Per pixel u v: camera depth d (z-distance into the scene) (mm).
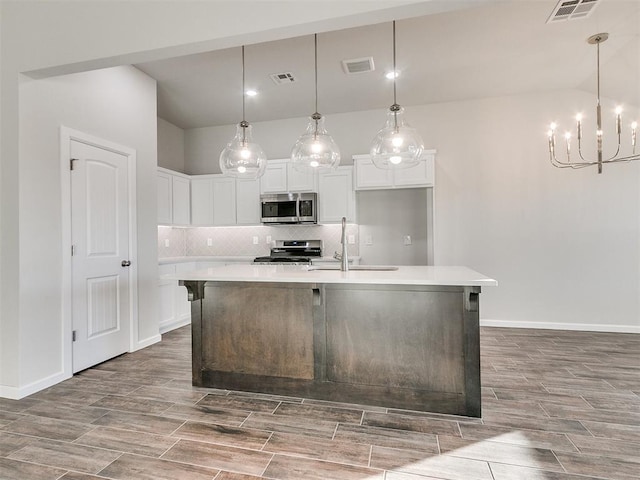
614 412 2316
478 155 4652
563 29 3070
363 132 5039
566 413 2309
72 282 2988
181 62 3590
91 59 2471
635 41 3246
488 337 4055
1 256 2615
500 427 2150
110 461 1849
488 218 4625
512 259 4562
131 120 3648
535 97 4473
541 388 2686
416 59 3584
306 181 5000
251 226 5496
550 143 3783
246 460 1852
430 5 1960
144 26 2377
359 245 5090
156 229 4012
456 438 2037
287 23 2137
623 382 2783
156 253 4008
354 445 1980
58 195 2871
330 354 2523
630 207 4219
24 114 2623
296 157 3207
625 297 4250
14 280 2590
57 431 2141
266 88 4242
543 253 4473
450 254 4730
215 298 2746
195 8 2289
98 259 3246
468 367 2279
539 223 4480
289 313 2600
